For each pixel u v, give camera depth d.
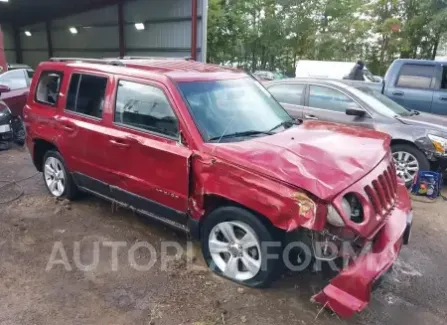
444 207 5.38
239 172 2.99
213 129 3.44
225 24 27.53
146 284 3.35
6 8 20.14
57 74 4.67
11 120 8.09
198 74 3.88
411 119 6.17
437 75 8.27
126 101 3.86
